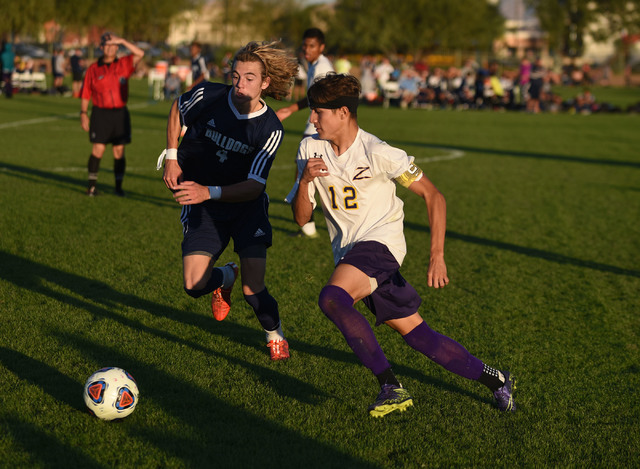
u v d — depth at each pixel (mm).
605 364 10930
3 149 32688
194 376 9695
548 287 15180
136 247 16547
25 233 17328
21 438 7832
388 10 156500
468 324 12555
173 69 72875
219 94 9539
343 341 11359
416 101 80000
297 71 9422
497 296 14344
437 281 8242
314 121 8359
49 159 30375
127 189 24250
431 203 8438
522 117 68438
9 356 10031
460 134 49656
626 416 9148
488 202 25094
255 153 9719
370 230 8664
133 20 134500
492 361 10859
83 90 21953
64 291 13117
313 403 9094
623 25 155375
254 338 11359
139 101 69250
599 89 117125
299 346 11070
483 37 160000
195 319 12094
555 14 157375
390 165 8320
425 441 8234
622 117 71000
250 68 9070
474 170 32875
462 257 17469
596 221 22422
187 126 9711
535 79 75438
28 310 11961
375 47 157875
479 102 79062
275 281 14430
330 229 9102
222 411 8711
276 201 23516
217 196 9242
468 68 94812
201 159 9914
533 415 9055
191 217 10078
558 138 49219
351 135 8430
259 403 9000
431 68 136375
